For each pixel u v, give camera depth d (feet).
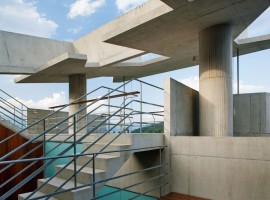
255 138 11.68
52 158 6.88
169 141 14.66
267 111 24.97
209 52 19.76
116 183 18.03
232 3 16.19
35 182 23.02
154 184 15.23
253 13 17.81
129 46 25.55
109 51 35.60
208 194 12.92
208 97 19.01
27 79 40.19
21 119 24.32
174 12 17.34
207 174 13.07
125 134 12.51
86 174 9.78
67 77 40.14
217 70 19.06
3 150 21.36
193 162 13.64
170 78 15.02
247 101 26.00
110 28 35.50
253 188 11.52
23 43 36.14
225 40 19.38
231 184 12.21
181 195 13.62
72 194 8.89
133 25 20.07
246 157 11.87
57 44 40.22
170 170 14.49
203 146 13.34
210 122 18.67
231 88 19.08
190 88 18.70
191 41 24.18
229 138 12.50
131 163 17.02
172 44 25.12
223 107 18.49
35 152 22.93
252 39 27.32
